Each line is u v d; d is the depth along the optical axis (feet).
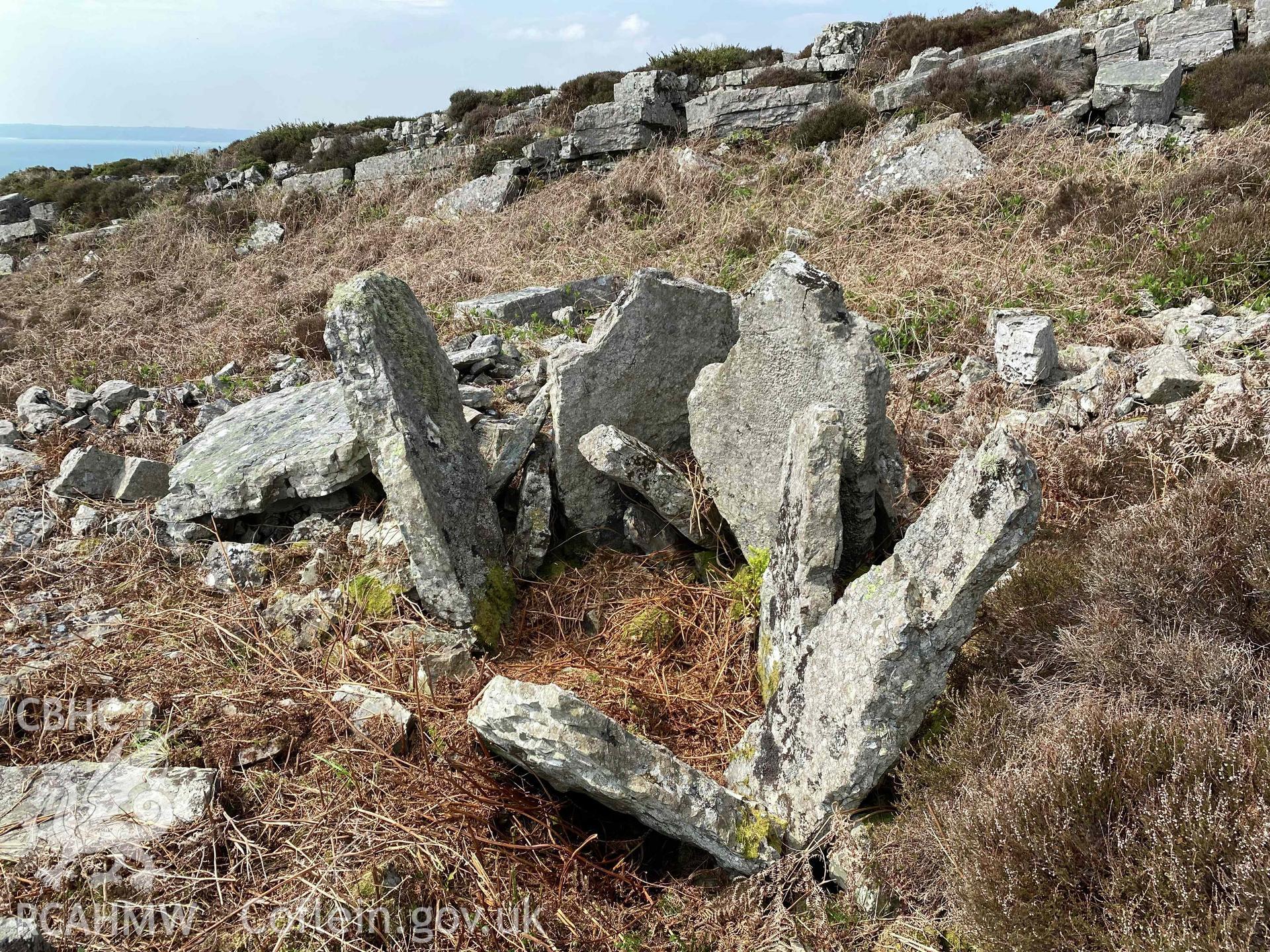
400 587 14.25
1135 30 42.98
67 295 49.65
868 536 13.71
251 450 17.26
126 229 62.59
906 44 54.90
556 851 10.28
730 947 9.28
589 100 61.67
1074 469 15.47
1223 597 10.69
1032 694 10.77
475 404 19.86
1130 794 8.60
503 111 65.36
